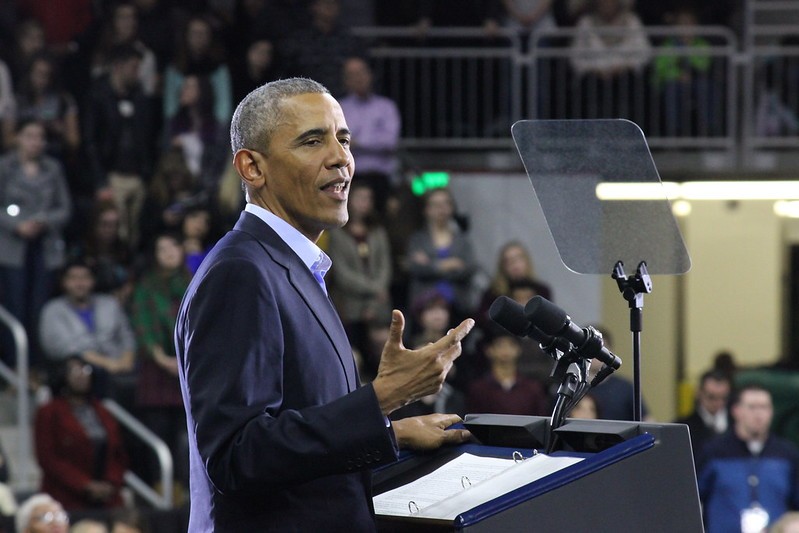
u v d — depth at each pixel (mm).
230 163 19672
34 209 18328
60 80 20234
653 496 4500
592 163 5531
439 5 22922
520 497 4230
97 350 17156
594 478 4391
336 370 4734
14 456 17516
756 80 23188
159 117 20344
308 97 4840
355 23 23125
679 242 5441
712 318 24594
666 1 23312
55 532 12453
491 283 18672
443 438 5285
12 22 20828
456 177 21812
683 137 22516
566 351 5023
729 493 14469
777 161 22828
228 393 4418
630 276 5473
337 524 4656
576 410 14297
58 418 15250
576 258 5559
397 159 20625
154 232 19094
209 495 4711
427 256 18750
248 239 4758
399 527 4812
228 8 22500
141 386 16750
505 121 22500
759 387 14641
